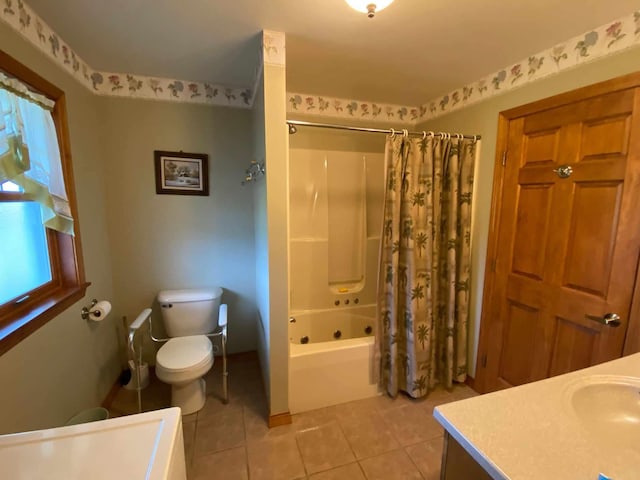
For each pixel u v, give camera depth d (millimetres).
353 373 2076
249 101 2379
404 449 1701
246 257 2539
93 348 1883
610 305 1462
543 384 953
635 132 1346
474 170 2168
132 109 2152
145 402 2068
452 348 2211
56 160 1496
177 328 2250
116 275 2262
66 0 1287
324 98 2557
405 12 1358
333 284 2822
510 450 700
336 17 1412
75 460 708
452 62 1873
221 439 1759
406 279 2057
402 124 2811
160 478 661
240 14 1392
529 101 1803
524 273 1886
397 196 1972
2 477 668
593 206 1518
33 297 1459
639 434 902
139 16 1406
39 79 1414
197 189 2355
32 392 1304
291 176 2602
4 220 1329
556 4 1293
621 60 1391
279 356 1823
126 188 2211
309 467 1579
